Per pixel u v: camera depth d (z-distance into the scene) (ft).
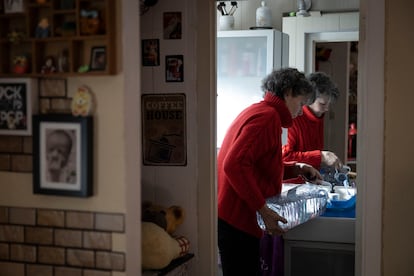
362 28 7.39
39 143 5.72
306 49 12.63
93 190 5.68
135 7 5.73
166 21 8.31
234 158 8.16
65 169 5.65
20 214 5.98
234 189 8.36
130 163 5.67
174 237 8.07
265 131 8.33
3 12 5.77
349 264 9.78
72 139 5.59
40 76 5.70
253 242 8.85
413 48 7.11
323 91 11.84
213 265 8.46
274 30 12.21
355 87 14.23
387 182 7.29
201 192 8.36
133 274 5.82
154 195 8.57
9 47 5.87
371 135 7.25
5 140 5.94
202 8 8.15
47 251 5.92
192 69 8.27
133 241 5.79
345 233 9.64
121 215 5.62
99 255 5.73
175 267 7.57
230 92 12.87
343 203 10.04
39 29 5.63
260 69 12.65
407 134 7.19
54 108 5.76
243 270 8.85
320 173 11.78
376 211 7.30
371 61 7.18
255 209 8.27
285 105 8.96
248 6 12.85
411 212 7.25
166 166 8.48
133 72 5.70
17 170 5.93
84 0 5.50
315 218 9.75
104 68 5.48
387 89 7.20
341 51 13.78
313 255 9.94
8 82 5.75
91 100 5.59
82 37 5.46
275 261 10.12
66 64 5.62
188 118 8.34
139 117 5.86
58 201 5.83
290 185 10.99
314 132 12.17
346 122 14.10
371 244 7.36
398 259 7.32
